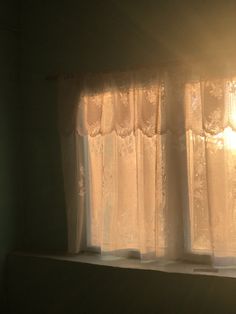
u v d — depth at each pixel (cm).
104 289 252
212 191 230
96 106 274
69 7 297
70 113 284
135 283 241
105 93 271
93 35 285
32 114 312
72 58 294
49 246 301
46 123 305
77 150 280
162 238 246
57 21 303
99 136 275
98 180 276
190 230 246
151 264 249
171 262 249
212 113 231
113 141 267
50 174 302
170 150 246
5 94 305
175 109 246
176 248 247
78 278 263
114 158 266
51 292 275
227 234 229
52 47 304
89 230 282
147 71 255
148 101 253
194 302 222
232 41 235
